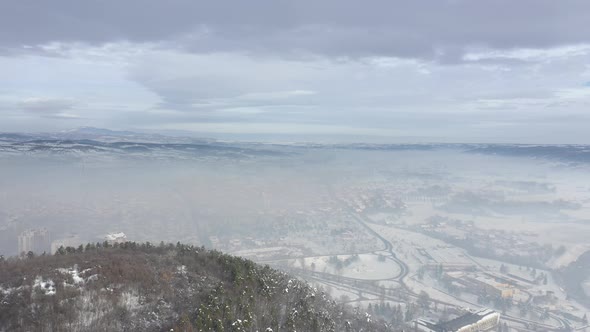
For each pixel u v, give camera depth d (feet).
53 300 114.83
